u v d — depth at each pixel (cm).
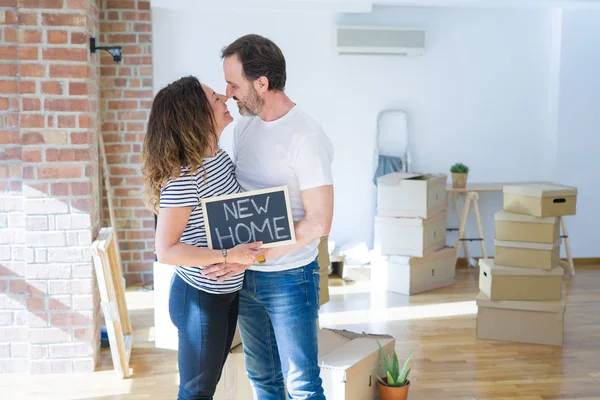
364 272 664
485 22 714
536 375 434
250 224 247
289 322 261
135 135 653
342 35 683
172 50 666
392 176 641
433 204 632
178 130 238
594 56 715
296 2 654
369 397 377
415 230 623
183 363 255
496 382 423
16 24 419
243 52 246
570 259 695
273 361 283
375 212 716
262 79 248
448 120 721
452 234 733
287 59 690
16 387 412
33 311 428
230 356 351
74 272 428
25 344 436
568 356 468
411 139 717
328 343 397
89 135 425
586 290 638
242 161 263
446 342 493
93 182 441
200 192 246
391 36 690
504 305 492
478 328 502
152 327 527
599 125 725
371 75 704
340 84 701
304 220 251
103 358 461
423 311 568
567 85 716
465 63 717
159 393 405
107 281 421
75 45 415
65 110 418
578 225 735
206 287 249
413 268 619
